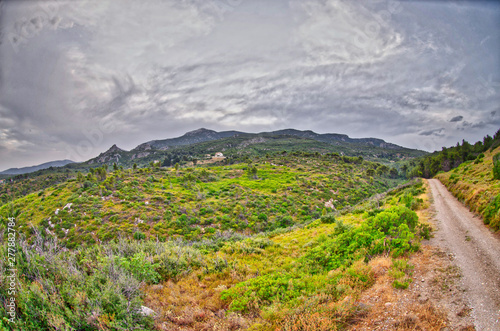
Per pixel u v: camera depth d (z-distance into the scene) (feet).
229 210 164.45
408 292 20.52
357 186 249.96
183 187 219.20
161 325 19.76
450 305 17.89
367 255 30.25
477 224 39.99
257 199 190.49
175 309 22.95
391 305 19.07
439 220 46.34
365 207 88.22
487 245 29.22
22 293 16.38
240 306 23.00
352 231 36.65
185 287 28.68
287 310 20.42
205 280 31.50
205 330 19.75
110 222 130.62
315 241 47.70
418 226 39.04
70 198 156.35
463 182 87.92
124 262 26.48
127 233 120.06
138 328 18.04
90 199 155.84
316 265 32.45
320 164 373.61
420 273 23.63
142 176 240.94
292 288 25.02
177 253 37.99
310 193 216.33
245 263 38.75
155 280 28.45
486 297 18.16
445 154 284.61
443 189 100.12
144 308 21.30
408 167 392.47
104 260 25.32
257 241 51.93
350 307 18.97
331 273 27.37
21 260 20.24
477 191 58.49
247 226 142.31
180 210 154.81
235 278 31.48
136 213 141.90
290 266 35.17
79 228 124.16
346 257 31.91
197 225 139.54
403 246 29.37
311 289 24.18
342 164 375.04
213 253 45.01
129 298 20.83
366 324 17.42
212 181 271.90
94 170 229.04
